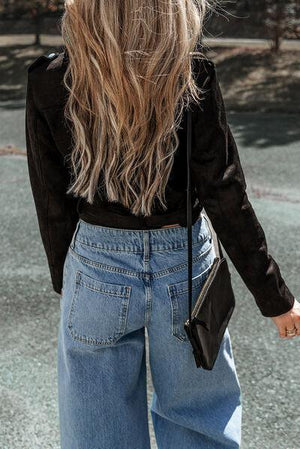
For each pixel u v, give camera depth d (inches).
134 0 53.1
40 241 167.3
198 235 62.8
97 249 61.2
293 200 197.8
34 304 132.7
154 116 56.0
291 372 106.6
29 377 107.2
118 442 65.7
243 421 94.6
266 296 61.3
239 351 113.2
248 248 59.7
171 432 69.8
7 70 610.9
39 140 60.3
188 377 65.8
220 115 57.4
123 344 64.7
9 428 94.4
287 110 371.6
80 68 55.3
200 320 60.5
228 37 634.2
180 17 53.7
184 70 54.8
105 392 64.9
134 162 57.2
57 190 62.4
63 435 67.9
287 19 542.9
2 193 211.9
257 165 244.1
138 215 59.5
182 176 59.9
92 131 57.4
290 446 89.2
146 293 61.0
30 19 776.9
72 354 64.7
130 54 53.8
